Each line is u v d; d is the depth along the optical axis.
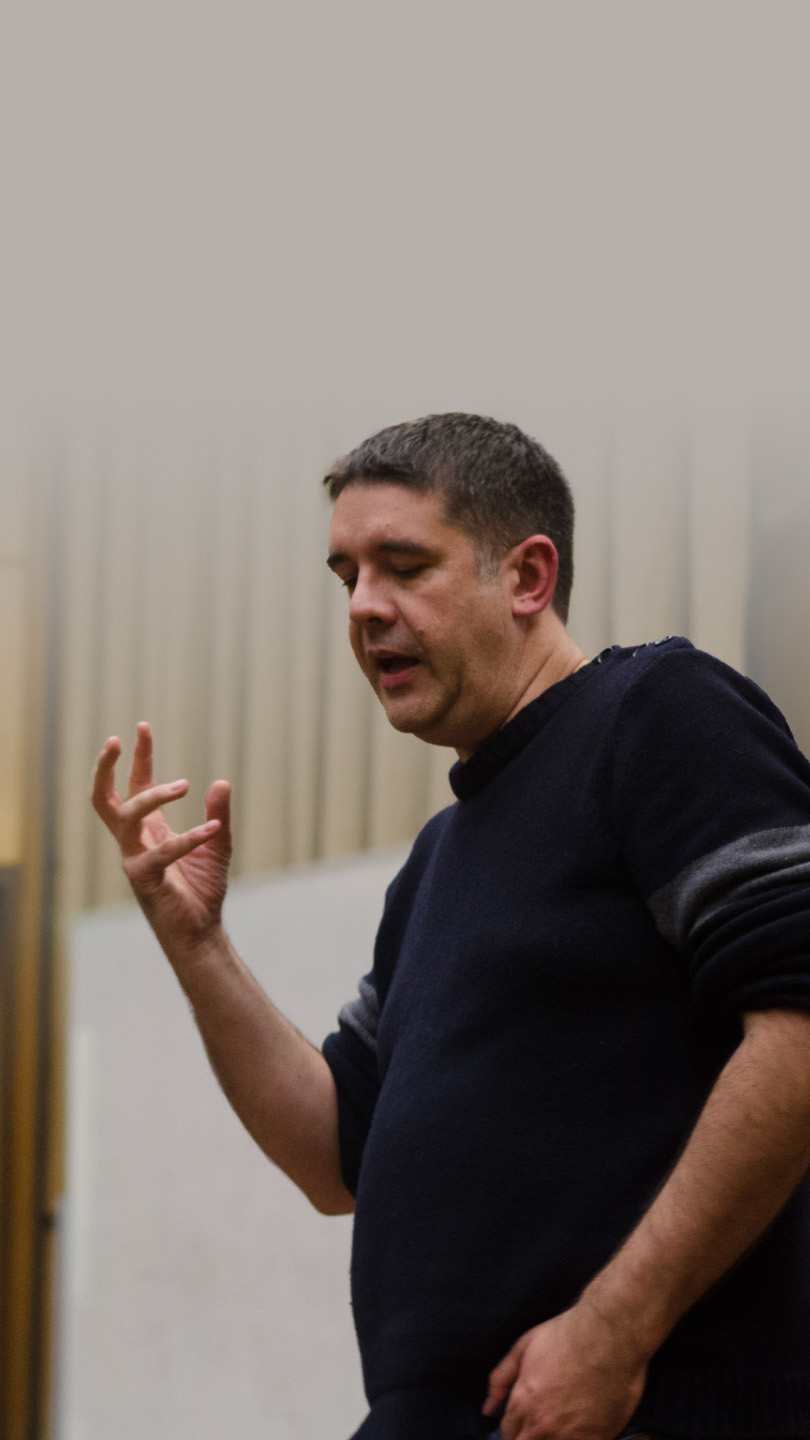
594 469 6.02
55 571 6.61
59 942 6.47
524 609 2.47
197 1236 6.12
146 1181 6.22
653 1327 1.93
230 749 6.37
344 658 6.39
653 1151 2.10
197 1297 6.07
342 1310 5.89
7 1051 6.43
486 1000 2.24
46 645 6.56
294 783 6.32
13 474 6.62
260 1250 6.04
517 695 2.47
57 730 6.55
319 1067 2.85
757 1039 1.99
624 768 2.22
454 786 2.56
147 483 6.56
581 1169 2.11
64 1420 6.10
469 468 2.46
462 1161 2.16
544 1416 1.92
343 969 6.01
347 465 2.53
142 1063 6.31
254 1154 6.13
